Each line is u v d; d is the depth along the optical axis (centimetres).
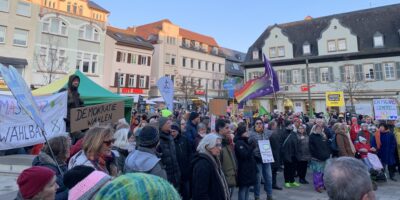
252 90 1274
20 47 2908
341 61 3644
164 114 911
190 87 4406
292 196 810
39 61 3020
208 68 5219
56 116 715
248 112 1767
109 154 369
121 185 116
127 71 3869
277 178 1073
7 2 2866
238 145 627
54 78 3050
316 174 863
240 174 627
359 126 1148
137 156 352
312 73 3800
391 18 3609
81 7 3597
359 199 171
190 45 5000
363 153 931
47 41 3103
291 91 3903
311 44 3916
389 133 994
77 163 321
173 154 494
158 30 4525
